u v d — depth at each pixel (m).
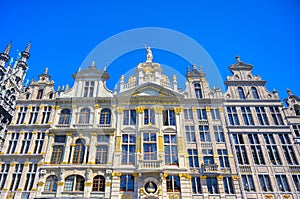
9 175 23.08
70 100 27.11
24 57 45.34
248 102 27.00
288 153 23.89
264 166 23.17
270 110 26.56
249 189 22.00
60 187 21.86
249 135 25.11
